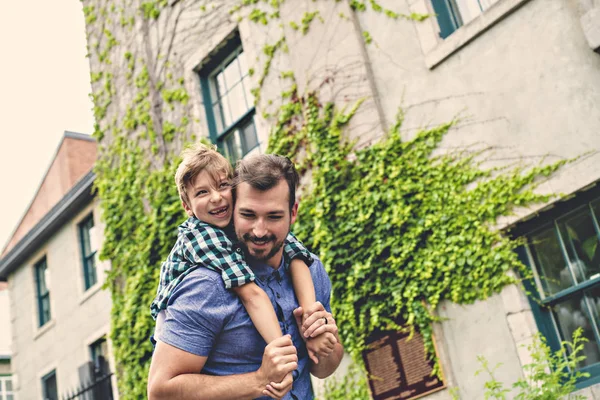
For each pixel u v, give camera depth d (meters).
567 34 6.32
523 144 6.49
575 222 6.19
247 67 9.95
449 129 7.09
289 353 2.32
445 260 6.77
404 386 6.98
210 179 2.73
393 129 7.57
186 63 10.68
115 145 11.38
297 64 8.74
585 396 5.68
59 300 14.09
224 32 10.12
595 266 6.01
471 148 6.88
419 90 7.47
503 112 6.70
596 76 6.07
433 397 6.73
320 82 8.40
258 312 2.43
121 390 10.35
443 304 6.86
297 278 2.71
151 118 10.87
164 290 2.56
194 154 2.84
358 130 7.87
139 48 11.37
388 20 7.95
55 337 13.99
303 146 8.56
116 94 11.62
